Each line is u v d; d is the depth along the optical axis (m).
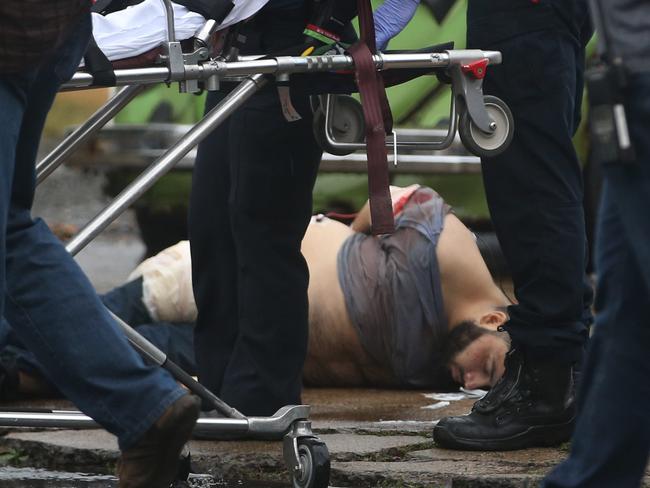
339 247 20.86
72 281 10.74
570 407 15.59
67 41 11.09
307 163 16.28
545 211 15.02
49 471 15.72
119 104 14.62
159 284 20.73
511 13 15.04
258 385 16.36
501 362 19.67
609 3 8.44
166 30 13.14
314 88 14.04
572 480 9.28
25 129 10.98
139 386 10.52
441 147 14.38
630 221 8.43
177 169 33.09
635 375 9.01
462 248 20.09
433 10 31.02
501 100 14.51
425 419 17.75
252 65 13.22
